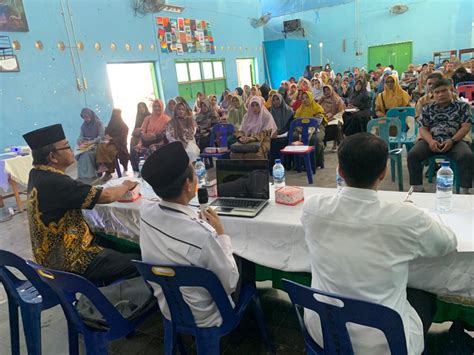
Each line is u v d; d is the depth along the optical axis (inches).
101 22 251.6
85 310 57.3
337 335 40.5
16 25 202.4
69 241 65.9
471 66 294.5
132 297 60.2
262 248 64.2
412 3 462.0
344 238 39.7
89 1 242.2
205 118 223.6
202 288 49.6
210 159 196.9
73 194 64.2
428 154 116.6
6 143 202.2
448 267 49.3
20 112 208.1
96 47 249.4
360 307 36.6
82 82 241.8
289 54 470.0
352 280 39.1
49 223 64.5
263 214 66.0
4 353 74.1
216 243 47.2
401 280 39.7
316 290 39.0
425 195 66.7
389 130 146.8
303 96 196.4
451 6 443.5
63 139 66.7
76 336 60.8
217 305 50.3
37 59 214.5
